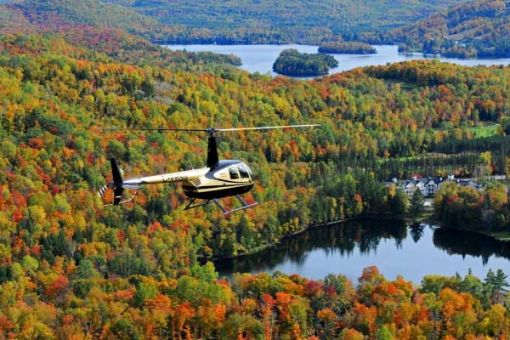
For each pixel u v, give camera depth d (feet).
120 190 524.11
